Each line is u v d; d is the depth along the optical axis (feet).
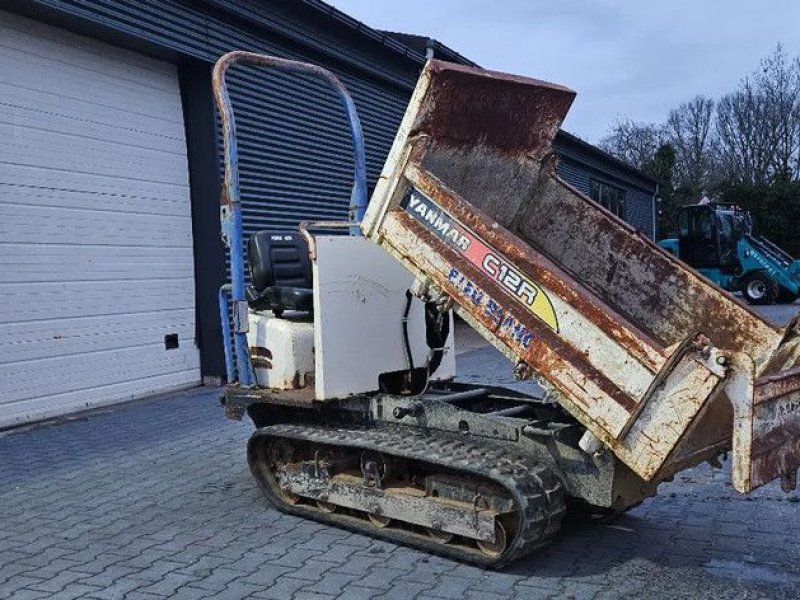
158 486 19.42
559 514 13.44
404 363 17.52
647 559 14.48
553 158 17.54
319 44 37.68
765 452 11.37
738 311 15.06
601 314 12.03
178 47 30.37
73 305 28.07
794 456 12.06
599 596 12.90
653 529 16.05
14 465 21.53
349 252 16.60
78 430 25.45
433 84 14.07
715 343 15.26
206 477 20.12
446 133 14.88
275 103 35.37
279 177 35.68
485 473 13.35
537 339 12.75
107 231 29.35
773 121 165.27
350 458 16.31
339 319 16.35
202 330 33.32
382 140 43.98
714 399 11.34
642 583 13.42
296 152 36.86
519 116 16.25
